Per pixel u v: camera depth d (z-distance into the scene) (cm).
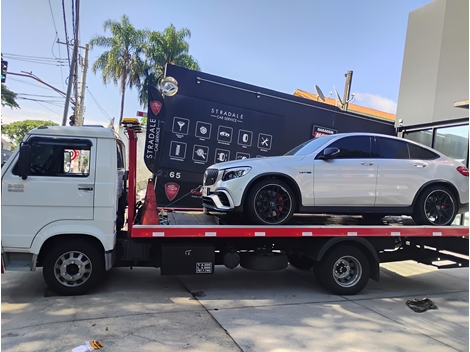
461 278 759
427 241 652
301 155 588
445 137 1061
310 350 387
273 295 584
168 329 425
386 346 406
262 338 411
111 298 528
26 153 494
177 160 982
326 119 1115
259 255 595
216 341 398
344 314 505
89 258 524
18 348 364
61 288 523
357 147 608
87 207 514
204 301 538
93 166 518
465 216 884
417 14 1180
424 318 503
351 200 586
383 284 693
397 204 607
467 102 828
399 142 631
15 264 507
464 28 1018
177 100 973
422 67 1140
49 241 529
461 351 399
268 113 1051
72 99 2214
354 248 599
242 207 550
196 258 550
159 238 561
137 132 547
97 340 387
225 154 1016
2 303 493
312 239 603
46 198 504
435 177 622
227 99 1012
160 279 650
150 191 562
